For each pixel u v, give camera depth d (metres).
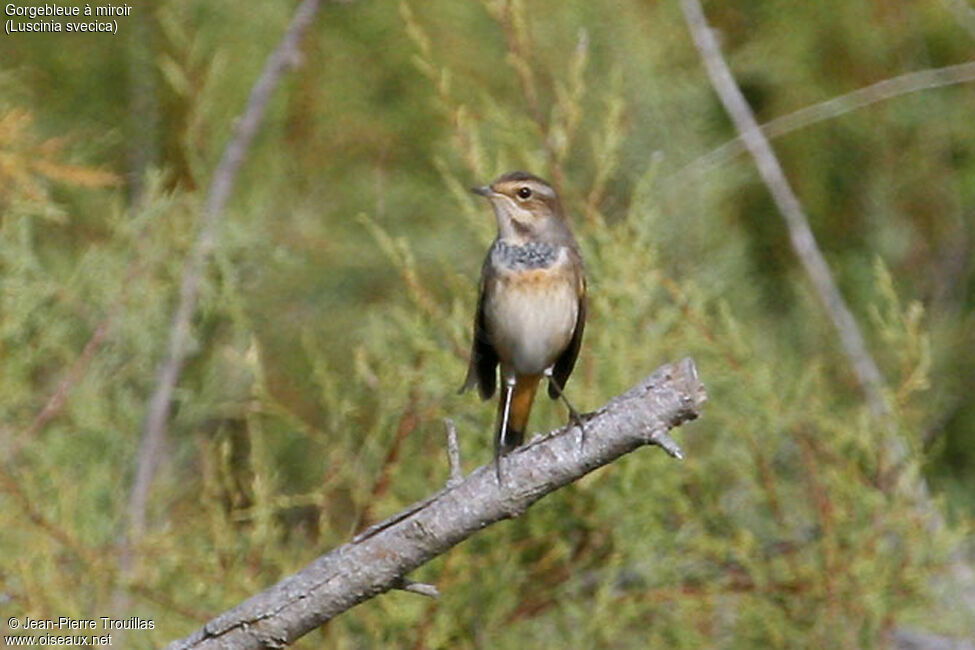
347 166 15.46
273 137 15.13
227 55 14.98
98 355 12.84
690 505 11.91
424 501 7.43
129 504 12.02
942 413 15.29
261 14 15.16
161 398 12.25
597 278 11.62
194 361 13.78
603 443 7.30
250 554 11.46
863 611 11.57
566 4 15.20
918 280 16.53
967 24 16.03
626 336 11.52
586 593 12.06
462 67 15.16
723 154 14.99
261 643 7.44
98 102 15.39
